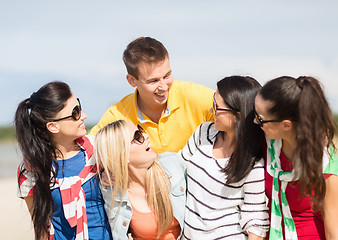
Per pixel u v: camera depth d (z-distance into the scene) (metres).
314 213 2.76
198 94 3.65
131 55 3.57
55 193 3.10
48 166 3.04
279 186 2.81
